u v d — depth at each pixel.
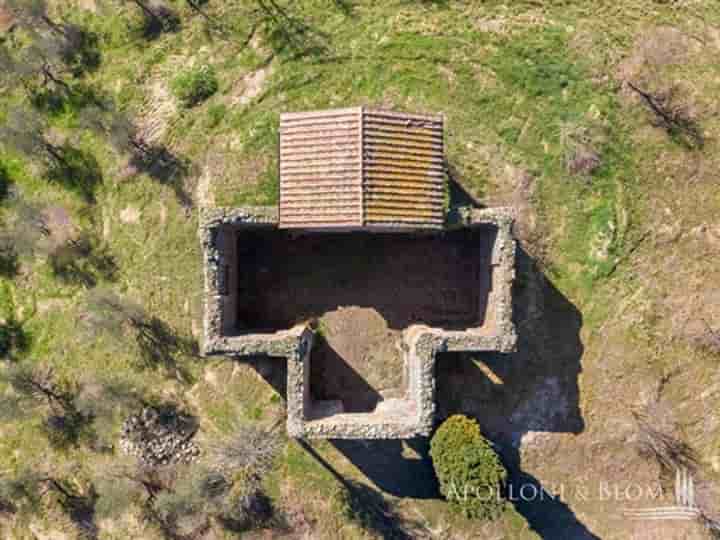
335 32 19.70
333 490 19.64
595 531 19.56
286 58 19.70
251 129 19.66
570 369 19.53
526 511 19.58
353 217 16.00
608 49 19.48
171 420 19.73
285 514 19.69
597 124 19.41
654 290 19.52
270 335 17.42
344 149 16.06
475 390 19.52
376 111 16.08
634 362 19.50
